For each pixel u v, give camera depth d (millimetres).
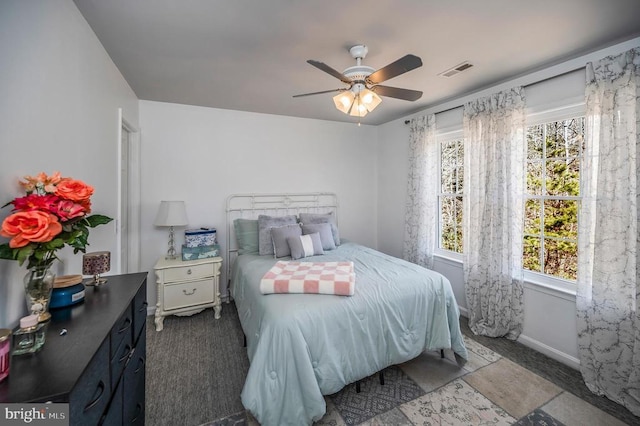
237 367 2188
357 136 4410
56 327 928
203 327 2859
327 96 3033
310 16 1633
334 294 1884
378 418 1683
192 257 2990
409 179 3766
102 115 1923
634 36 1863
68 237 963
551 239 2459
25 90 1065
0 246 830
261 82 2625
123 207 2777
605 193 1939
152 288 3201
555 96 2305
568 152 2340
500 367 2189
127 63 2207
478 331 2742
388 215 4324
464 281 3029
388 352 1895
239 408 1771
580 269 2090
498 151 2623
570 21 1696
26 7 1073
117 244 2230
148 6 1524
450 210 3480
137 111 3021
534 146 2578
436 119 3471
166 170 3234
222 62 2209
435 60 2203
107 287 1320
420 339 2039
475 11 1597
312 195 4094
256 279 2264
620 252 1882
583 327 2061
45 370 705
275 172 3826
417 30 1788
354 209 4418
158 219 2934
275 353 1540
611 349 1896
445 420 1666
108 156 2051
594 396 1883
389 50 2037
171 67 2293
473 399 1841
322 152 4145
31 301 937
